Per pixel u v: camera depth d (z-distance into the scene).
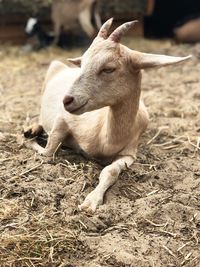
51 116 1.34
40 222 1.03
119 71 1.09
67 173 1.19
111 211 1.07
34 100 1.82
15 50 2.80
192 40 2.87
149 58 1.09
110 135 1.18
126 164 1.19
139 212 1.08
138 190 1.16
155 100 1.80
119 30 1.09
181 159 1.32
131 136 1.21
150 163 1.29
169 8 3.27
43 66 2.48
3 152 1.29
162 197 1.13
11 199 1.10
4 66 2.45
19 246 0.96
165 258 0.96
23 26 2.93
